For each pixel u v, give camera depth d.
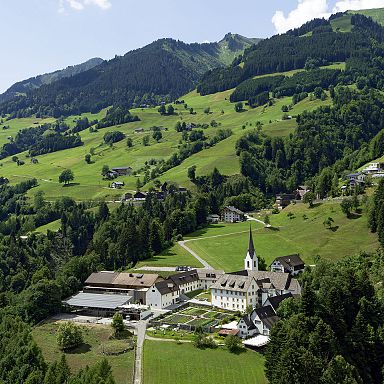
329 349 120.25
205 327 155.62
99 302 184.50
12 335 152.50
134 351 143.25
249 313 157.00
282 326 126.06
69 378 116.44
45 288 182.50
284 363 112.62
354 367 112.62
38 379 121.94
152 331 158.00
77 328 155.12
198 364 132.62
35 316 177.25
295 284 177.25
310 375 110.00
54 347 151.38
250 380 124.12
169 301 185.62
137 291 188.88
